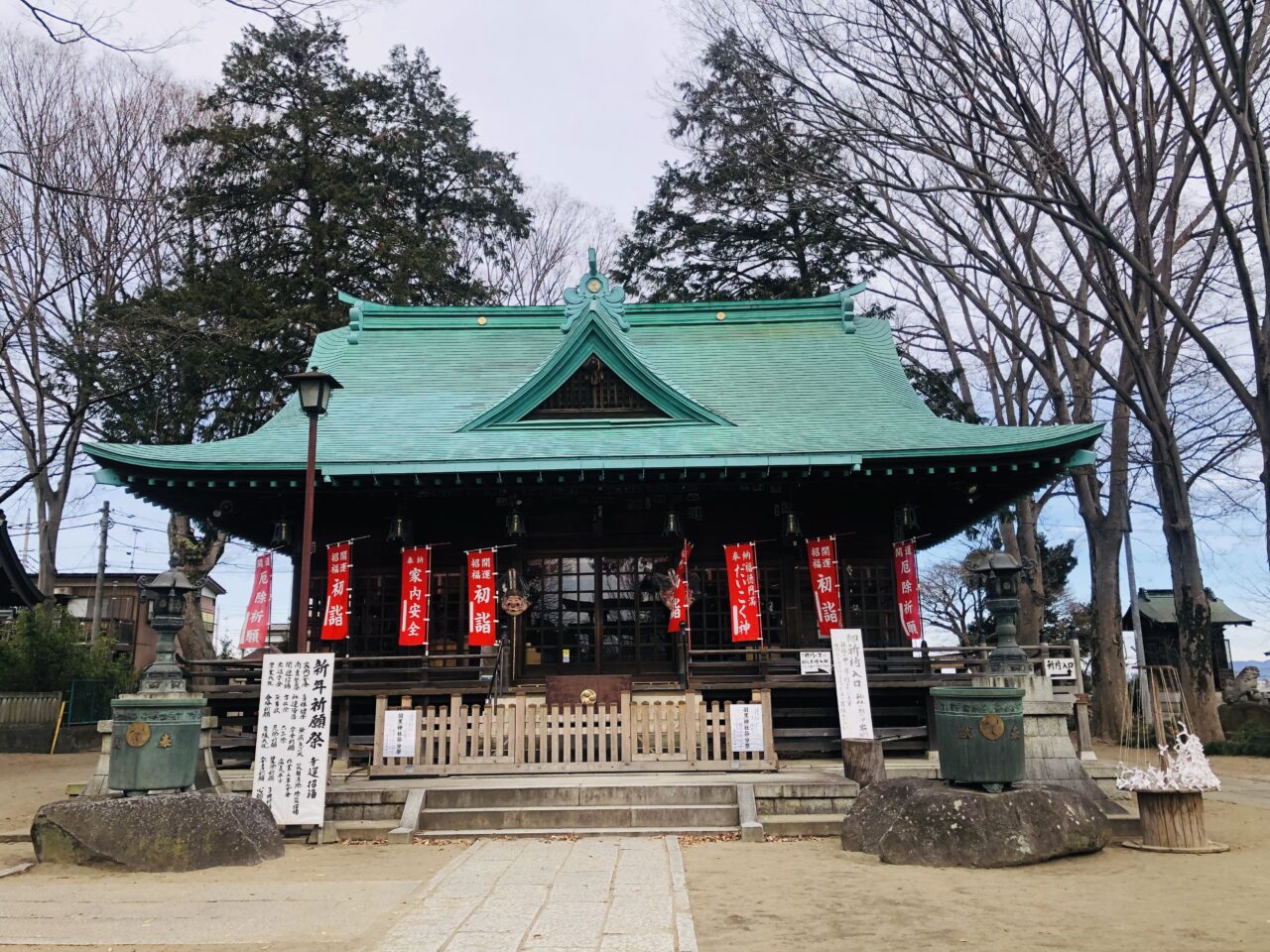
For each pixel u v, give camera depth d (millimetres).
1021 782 10438
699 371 20156
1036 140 20047
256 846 9633
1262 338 19250
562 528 16844
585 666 16391
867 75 21031
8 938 6602
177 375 26250
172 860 9125
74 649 26578
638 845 10086
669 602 15828
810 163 23031
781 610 16531
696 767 12281
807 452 15297
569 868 8852
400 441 16812
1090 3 20141
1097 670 26266
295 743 11141
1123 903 7492
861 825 9891
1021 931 6641
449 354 20953
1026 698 11789
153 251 29672
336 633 15508
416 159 31797
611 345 17750
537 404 17609
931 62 20922
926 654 14812
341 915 7129
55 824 9312
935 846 9109
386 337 21531
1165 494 23953
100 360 25266
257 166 28859
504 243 34938
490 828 11055
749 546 15625
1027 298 23141
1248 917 7035
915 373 30875
